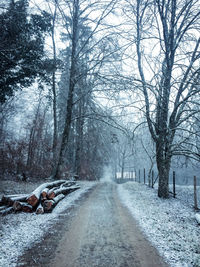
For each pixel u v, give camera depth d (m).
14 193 9.95
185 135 11.20
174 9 11.10
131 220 6.71
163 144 11.43
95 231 5.59
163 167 11.55
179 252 4.32
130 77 11.66
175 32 11.79
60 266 3.68
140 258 4.05
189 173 30.94
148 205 9.14
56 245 4.59
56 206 8.63
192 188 19.95
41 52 12.94
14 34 11.33
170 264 3.82
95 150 32.62
